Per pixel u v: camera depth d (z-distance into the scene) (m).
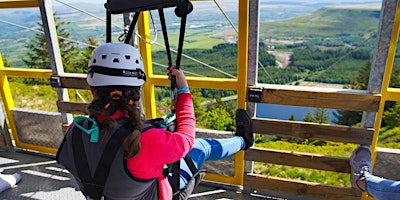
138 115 0.98
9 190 2.34
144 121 1.02
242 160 2.21
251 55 1.90
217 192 2.30
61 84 2.42
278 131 2.01
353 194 2.02
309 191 2.11
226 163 2.29
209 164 2.34
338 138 1.91
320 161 2.02
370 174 1.78
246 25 1.84
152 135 0.97
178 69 1.25
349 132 1.87
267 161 2.13
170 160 1.01
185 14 1.13
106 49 1.03
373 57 1.71
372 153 1.94
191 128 1.13
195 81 2.11
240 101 2.05
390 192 1.62
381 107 1.81
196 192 2.30
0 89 2.72
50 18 2.28
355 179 1.83
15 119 2.83
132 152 0.92
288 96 1.91
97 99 1.00
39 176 2.53
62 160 1.08
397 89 1.76
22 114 2.78
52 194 2.29
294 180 2.14
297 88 1.90
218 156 1.77
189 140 1.08
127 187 0.99
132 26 1.20
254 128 2.04
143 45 2.12
